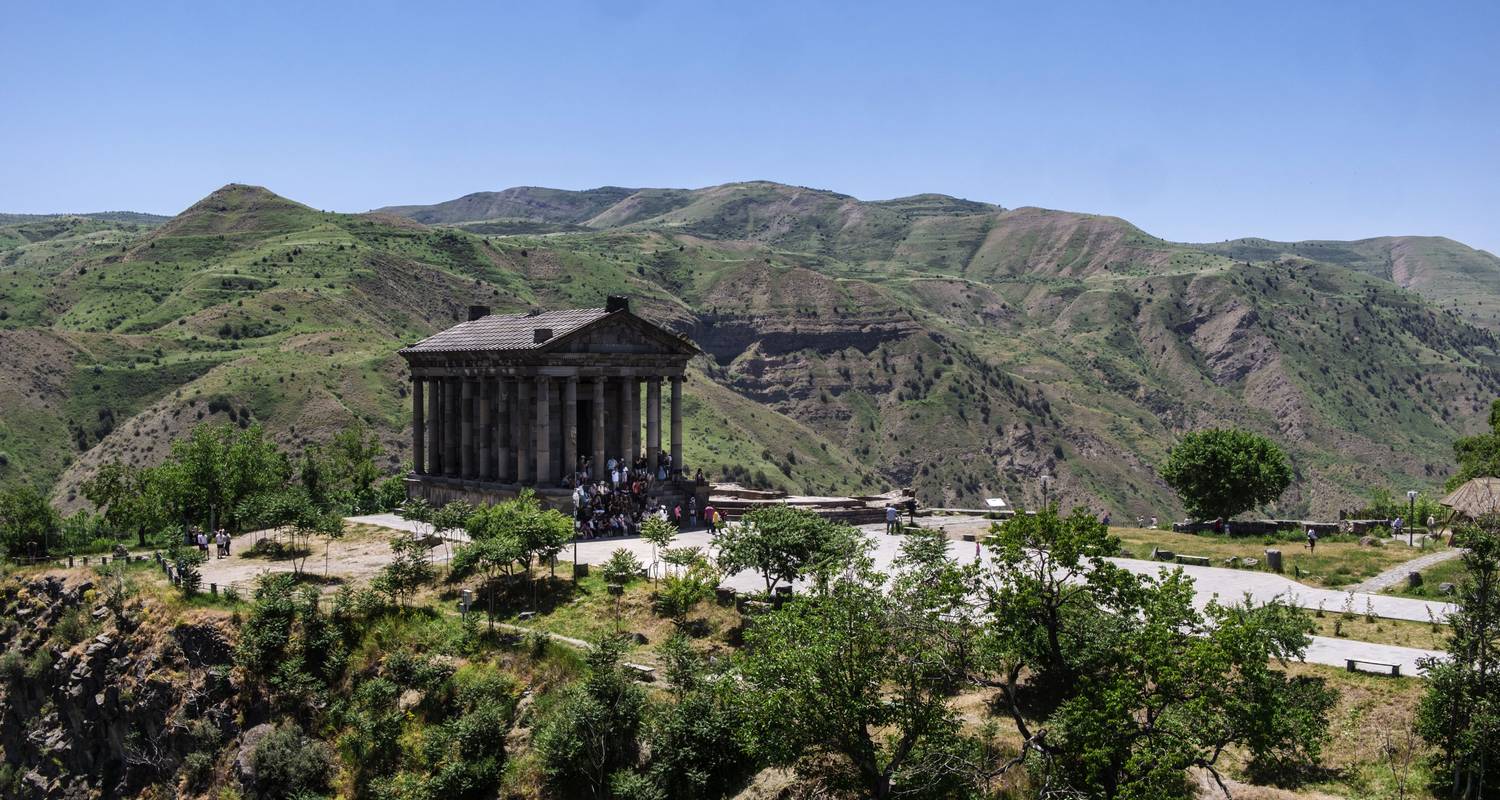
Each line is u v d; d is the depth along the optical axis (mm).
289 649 54719
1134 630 35344
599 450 73438
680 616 51688
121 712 58812
